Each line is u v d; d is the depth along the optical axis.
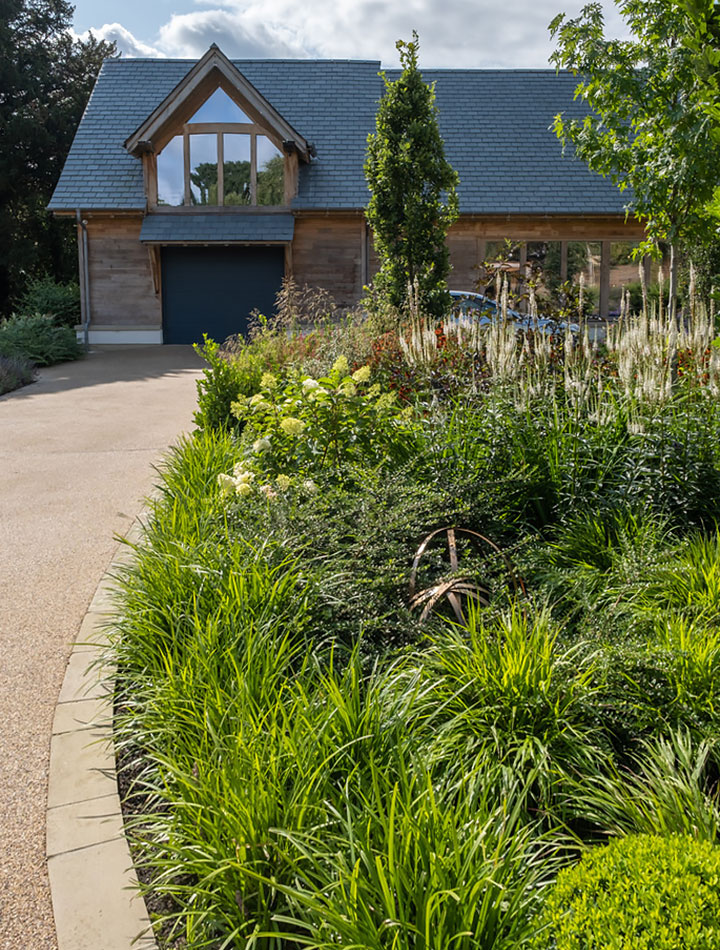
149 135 21.47
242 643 3.39
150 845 2.58
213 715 2.90
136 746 3.27
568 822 2.71
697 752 2.79
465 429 5.78
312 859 2.19
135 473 8.35
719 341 3.42
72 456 9.20
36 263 31.06
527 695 3.01
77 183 22.48
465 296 15.52
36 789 3.08
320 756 2.61
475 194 22.08
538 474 5.30
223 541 4.36
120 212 21.83
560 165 23.11
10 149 29.27
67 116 30.52
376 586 3.91
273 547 4.13
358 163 23.14
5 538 6.24
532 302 6.63
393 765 2.63
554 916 1.75
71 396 13.90
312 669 3.31
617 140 6.92
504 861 2.13
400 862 2.07
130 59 26.44
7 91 30.22
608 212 21.56
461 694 3.11
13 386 14.72
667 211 6.77
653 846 1.86
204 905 2.34
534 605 3.86
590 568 4.40
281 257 22.39
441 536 4.70
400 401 7.68
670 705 3.03
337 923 1.94
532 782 2.79
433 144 14.52
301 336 11.88
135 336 22.55
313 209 21.80
